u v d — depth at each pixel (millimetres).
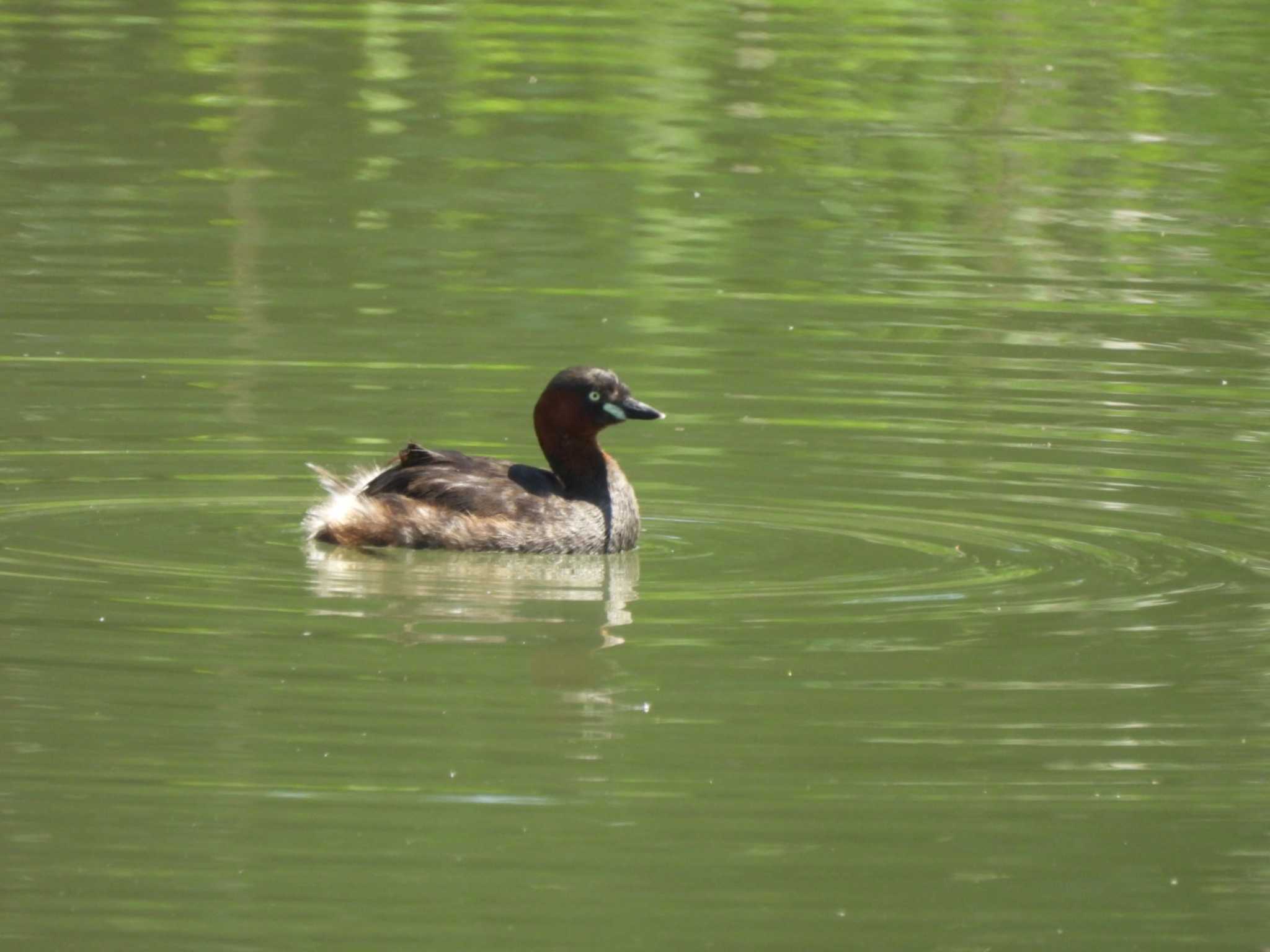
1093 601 12648
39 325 18562
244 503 14469
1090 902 9086
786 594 12727
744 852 9336
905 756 10320
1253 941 8805
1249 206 22688
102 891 8898
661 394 17297
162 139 23875
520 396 17266
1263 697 11109
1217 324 19422
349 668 11234
